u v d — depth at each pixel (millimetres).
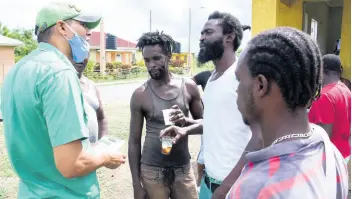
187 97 3002
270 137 992
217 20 2287
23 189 1855
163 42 2850
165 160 2865
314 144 949
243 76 1007
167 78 2957
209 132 2256
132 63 47938
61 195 1832
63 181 1839
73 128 1668
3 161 5895
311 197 859
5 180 5098
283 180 871
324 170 927
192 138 7535
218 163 2182
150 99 2891
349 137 3137
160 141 2861
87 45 2002
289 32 982
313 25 6984
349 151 3123
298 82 929
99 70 34125
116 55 47688
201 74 3965
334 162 950
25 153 1767
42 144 1760
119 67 37656
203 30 2336
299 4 5777
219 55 2293
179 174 2916
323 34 7773
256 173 921
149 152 2895
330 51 8219
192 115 3156
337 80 3137
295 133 950
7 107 1785
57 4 1870
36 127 1730
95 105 3020
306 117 983
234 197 927
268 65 933
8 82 1813
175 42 2998
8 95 1785
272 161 915
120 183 5070
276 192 860
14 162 1821
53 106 1647
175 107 2797
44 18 1843
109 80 29906
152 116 2883
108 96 17453
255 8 4988
